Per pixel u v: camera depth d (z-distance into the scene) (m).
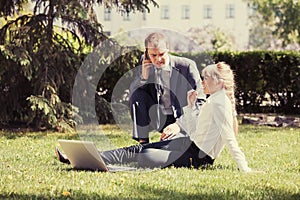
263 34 30.61
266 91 13.09
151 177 5.36
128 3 10.05
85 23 10.09
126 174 5.52
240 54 13.14
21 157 6.66
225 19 35.72
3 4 10.14
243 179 5.26
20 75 10.12
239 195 4.58
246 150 7.52
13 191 4.69
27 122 9.97
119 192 4.69
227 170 5.79
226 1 35.66
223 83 5.91
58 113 9.55
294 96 12.96
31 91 10.30
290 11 27.59
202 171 5.71
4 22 10.81
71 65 9.93
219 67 5.97
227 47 27.03
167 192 4.70
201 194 4.61
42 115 9.53
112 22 32.66
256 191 4.74
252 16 32.03
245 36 34.38
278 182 5.14
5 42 10.11
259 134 9.38
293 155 7.09
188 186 4.93
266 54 12.99
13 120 10.52
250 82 13.11
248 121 11.28
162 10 36.34
